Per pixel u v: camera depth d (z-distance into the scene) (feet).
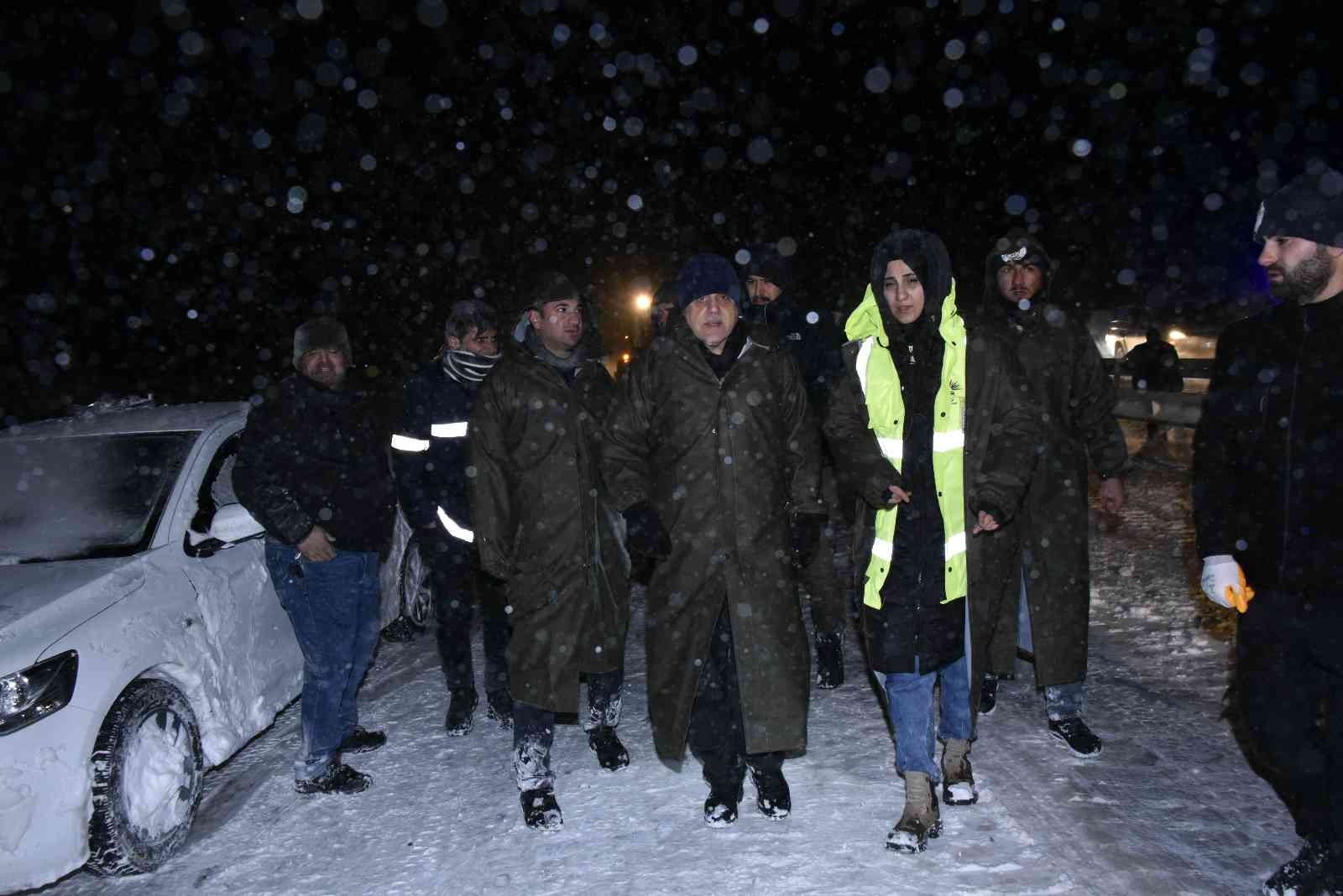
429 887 11.84
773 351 12.59
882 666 11.73
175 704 13.26
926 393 11.62
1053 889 10.78
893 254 11.44
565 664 12.95
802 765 14.28
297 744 16.61
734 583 12.14
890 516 11.69
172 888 12.26
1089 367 13.84
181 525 14.80
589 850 12.34
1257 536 9.66
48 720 11.60
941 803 12.82
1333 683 9.36
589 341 13.78
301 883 12.16
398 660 20.49
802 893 11.01
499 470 13.16
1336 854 9.61
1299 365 9.30
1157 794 12.69
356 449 14.35
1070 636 13.79
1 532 14.62
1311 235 8.96
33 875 11.44
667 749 12.53
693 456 12.20
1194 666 17.07
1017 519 12.88
